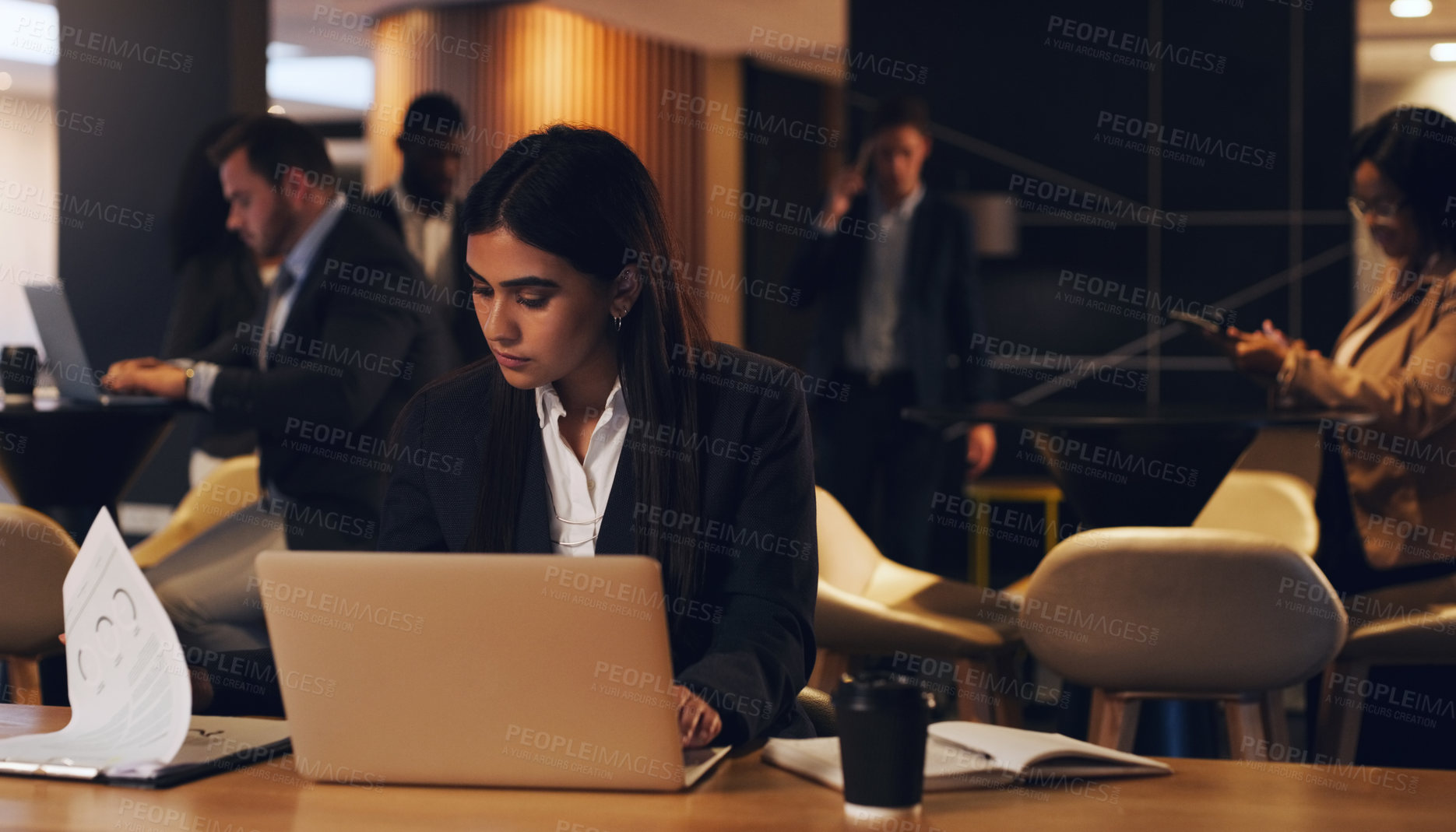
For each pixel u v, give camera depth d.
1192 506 3.22
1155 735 2.89
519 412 1.52
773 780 1.21
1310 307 6.49
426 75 8.91
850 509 5.00
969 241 4.92
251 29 5.52
